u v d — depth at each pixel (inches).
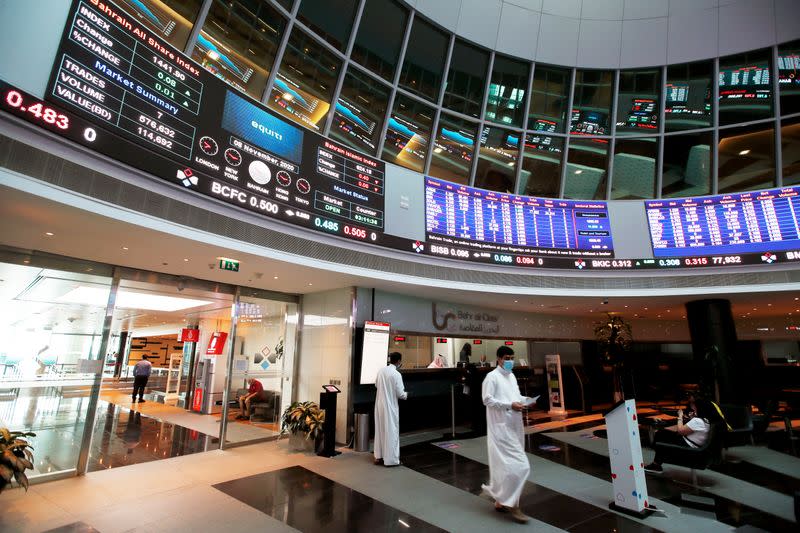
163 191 165.9
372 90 317.1
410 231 283.4
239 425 242.7
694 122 362.6
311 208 233.1
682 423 193.9
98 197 140.2
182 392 372.2
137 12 210.5
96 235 160.6
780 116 338.6
